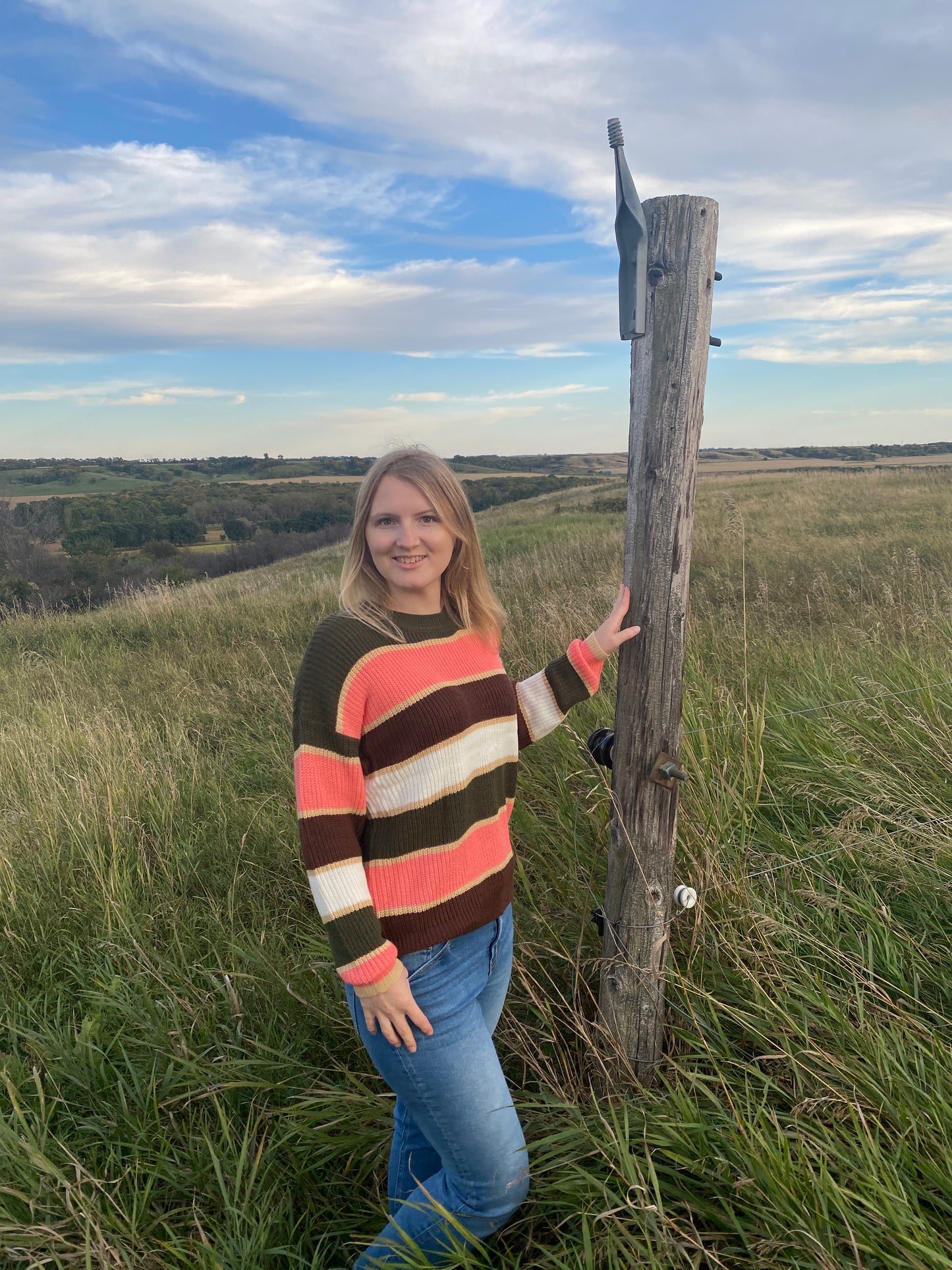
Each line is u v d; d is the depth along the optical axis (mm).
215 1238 1675
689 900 2018
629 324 1742
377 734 1415
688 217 1671
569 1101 1963
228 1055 2217
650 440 1782
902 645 4613
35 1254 1614
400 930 1437
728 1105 1815
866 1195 1464
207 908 3021
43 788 4121
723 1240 1545
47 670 7422
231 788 4082
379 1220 1785
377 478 1520
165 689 6375
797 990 2006
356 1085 2113
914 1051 1833
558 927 2490
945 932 2326
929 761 3086
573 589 8070
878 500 17172
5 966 2652
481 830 1548
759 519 14836
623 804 1939
